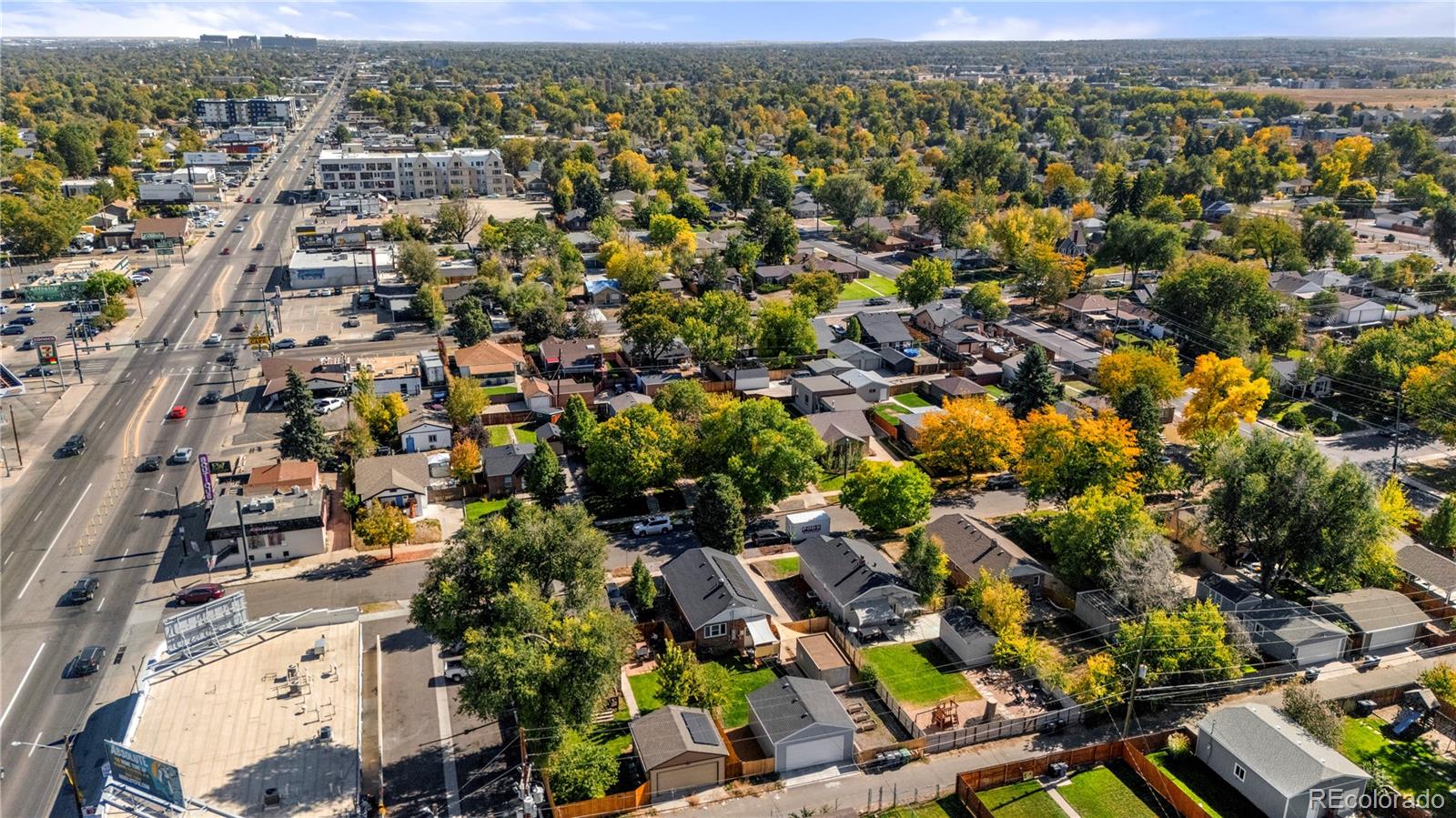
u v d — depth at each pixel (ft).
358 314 575.38
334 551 307.37
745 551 312.91
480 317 504.84
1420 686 242.58
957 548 298.15
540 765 205.98
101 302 558.15
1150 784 213.05
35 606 272.92
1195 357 494.18
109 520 323.57
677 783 207.72
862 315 536.42
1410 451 387.55
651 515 331.77
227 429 401.70
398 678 243.19
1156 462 342.64
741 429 331.57
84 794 202.80
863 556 284.20
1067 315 586.04
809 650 249.96
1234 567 303.48
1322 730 214.48
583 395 426.51
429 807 200.95
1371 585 283.18
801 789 210.59
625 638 228.22
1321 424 408.87
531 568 232.94
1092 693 228.43
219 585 285.43
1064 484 325.21
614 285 614.34
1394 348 433.48
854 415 388.98
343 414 404.77
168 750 209.87
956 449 351.67
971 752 224.12
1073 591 282.97
